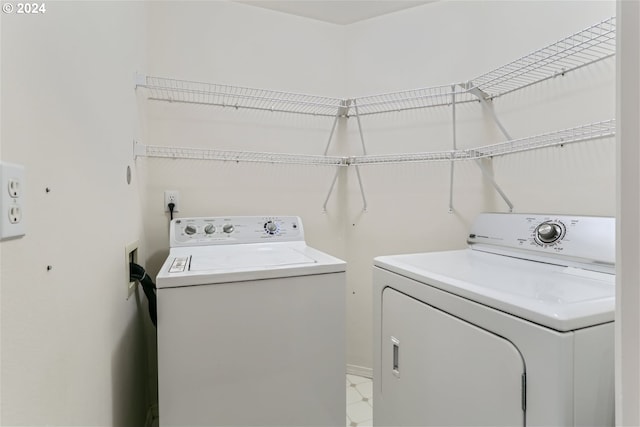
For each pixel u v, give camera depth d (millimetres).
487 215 1485
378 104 2025
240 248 1742
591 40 1231
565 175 1484
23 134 583
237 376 1218
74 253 798
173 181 1900
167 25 1860
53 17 705
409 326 1111
